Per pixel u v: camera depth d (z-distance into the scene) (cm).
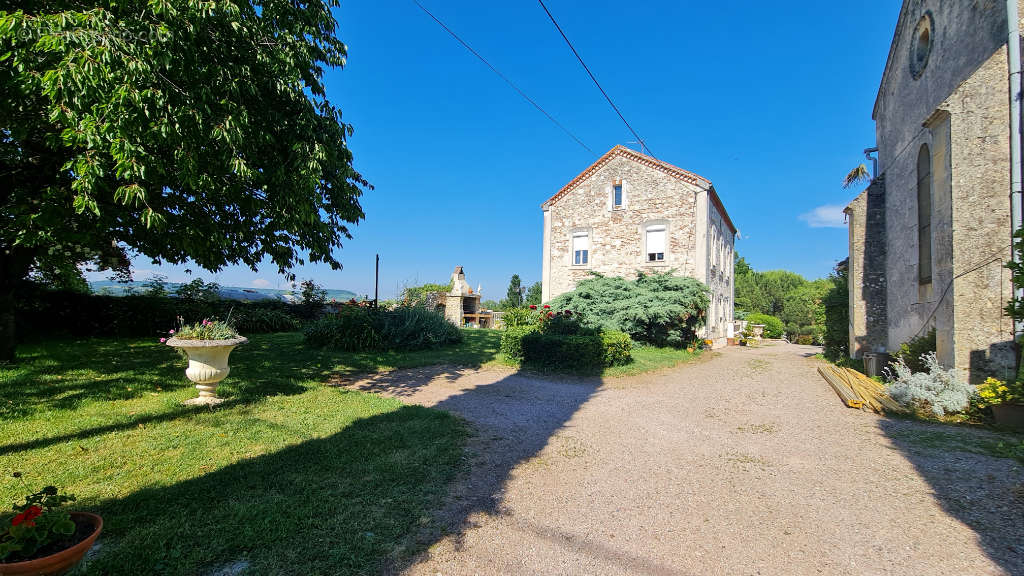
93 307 1234
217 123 563
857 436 564
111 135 489
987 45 744
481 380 909
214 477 364
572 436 554
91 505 307
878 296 1197
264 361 959
